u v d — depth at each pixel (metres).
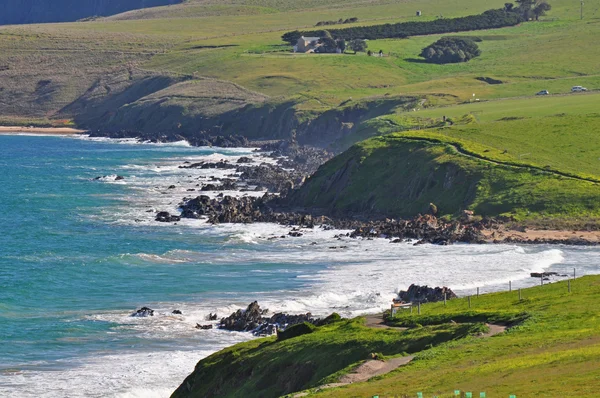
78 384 83.88
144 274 129.38
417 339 76.38
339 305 109.75
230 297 115.06
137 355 92.50
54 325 103.56
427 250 143.12
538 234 154.25
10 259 139.75
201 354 92.62
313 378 73.06
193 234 161.12
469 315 85.81
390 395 58.44
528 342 70.00
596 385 54.34
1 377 85.75
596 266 129.25
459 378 60.53
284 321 101.06
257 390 74.50
